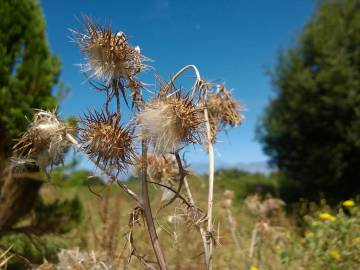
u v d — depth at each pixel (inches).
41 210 26.4
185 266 16.5
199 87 8.2
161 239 17.9
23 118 24.9
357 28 68.2
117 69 7.7
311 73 69.8
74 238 25.8
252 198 23.6
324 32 70.7
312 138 70.3
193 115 7.8
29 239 26.1
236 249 20.4
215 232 7.9
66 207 26.9
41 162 8.5
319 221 20.4
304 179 70.0
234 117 9.9
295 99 68.7
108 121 7.6
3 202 24.1
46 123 8.2
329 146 67.4
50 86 26.9
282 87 71.3
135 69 7.8
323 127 67.7
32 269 12.6
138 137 7.6
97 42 7.7
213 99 9.9
